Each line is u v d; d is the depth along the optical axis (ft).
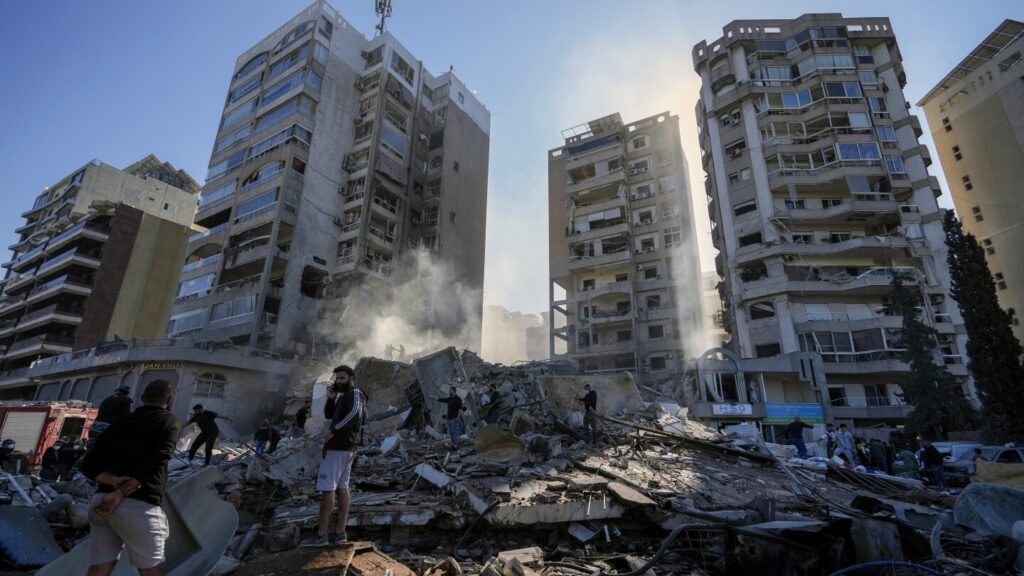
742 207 110.83
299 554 13.60
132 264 149.89
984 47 128.88
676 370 115.24
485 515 21.59
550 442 32.37
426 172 152.35
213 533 13.33
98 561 9.66
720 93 124.57
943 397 74.69
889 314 94.17
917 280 94.84
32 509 16.89
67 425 52.49
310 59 126.00
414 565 17.74
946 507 29.17
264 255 104.99
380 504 22.82
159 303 152.25
